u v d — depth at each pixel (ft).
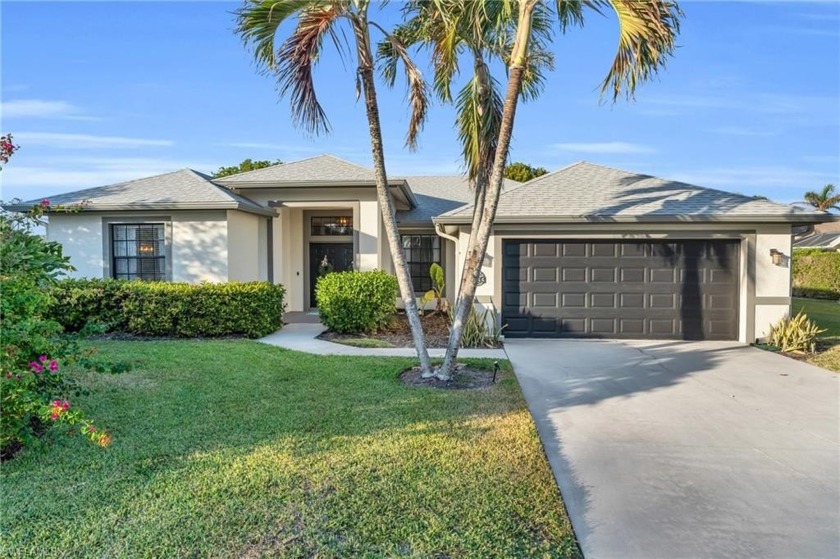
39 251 18.29
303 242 52.65
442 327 40.83
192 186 43.24
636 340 35.42
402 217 51.39
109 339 33.37
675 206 35.27
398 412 18.20
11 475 12.67
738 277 34.99
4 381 12.81
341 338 35.55
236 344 31.45
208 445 14.76
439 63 25.77
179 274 40.55
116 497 11.59
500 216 34.76
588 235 35.27
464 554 9.77
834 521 11.54
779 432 17.40
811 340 31.71
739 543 10.62
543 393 22.08
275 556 9.52
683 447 15.98
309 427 16.40
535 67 32.07
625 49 21.44
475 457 14.21
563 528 10.85
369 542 10.03
